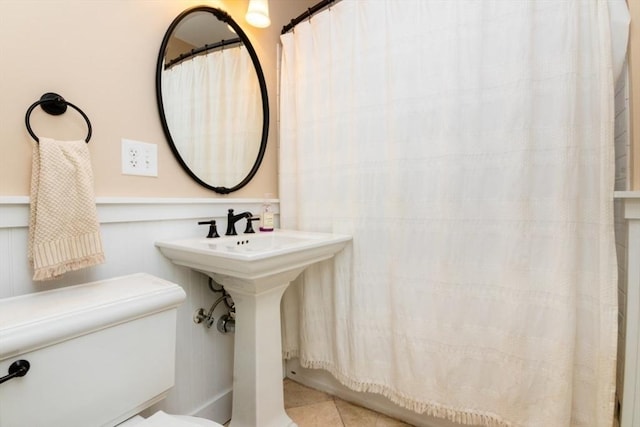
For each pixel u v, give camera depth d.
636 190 0.94
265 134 1.64
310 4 1.94
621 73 1.01
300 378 1.72
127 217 1.06
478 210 1.13
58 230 0.82
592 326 1.00
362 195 1.37
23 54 0.83
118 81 1.03
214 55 1.37
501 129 1.08
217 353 1.40
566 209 0.99
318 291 1.52
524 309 1.07
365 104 1.35
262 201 1.62
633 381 0.97
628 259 0.96
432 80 1.20
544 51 1.02
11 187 0.81
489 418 1.13
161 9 1.16
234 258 0.94
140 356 0.82
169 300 0.88
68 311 0.70
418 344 1.24
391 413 1.43
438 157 1.19
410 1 1.24
